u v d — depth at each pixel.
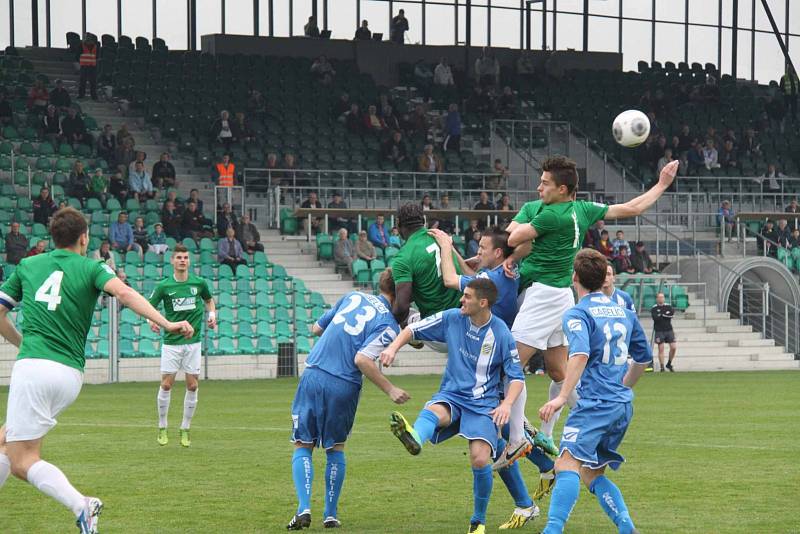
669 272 58.69
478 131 66.94
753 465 18.56
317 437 13.51
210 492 16.00
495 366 12.77
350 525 13.57
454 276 14.37
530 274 15.20
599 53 78.56
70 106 57.47
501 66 72.38
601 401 11.87
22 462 11.73
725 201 61.75
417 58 73.12
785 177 66.56
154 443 22.09
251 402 32.41
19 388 11.67
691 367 51.81
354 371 13.52
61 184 52.75
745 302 58.25
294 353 45.19
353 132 63.28
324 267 52.88
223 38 69.62
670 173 15.34
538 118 69.19
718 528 13.20
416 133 64.12
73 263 12.11
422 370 47.44
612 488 12.09
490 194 61.06
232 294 47.25
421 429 12.18
